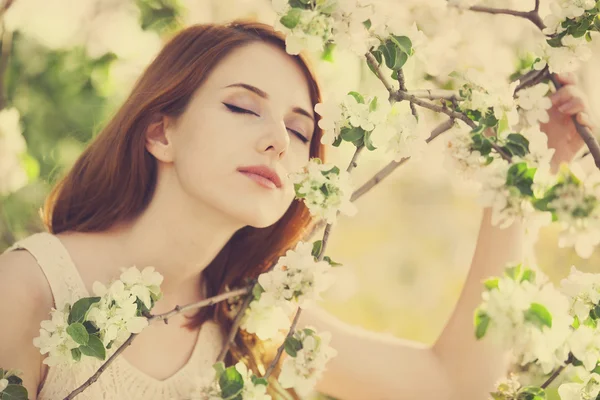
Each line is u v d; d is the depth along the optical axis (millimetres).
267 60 2049
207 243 2055
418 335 6223
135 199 2098
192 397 1704
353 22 1644
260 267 2369
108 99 3541
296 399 2494
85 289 1988
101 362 1966
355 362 2422
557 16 1812
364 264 6438
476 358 2365
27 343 1914
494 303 1521
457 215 6555
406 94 1793
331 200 1704
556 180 1560
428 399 2381
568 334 1616
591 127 2139
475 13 2896
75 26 3639
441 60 2789
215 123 1960
